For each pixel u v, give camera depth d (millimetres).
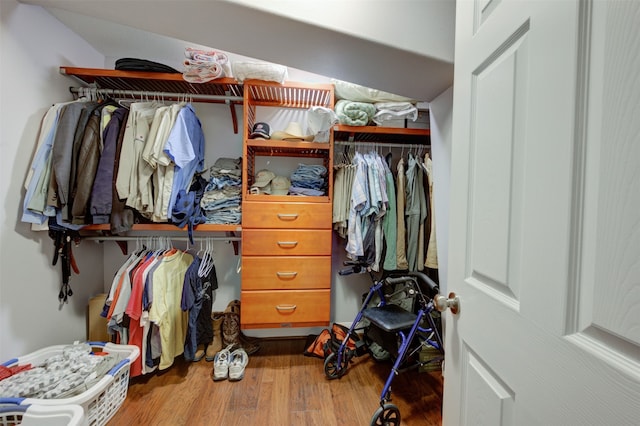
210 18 1035
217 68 1590
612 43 328
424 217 1849
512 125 501
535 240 438
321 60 1241
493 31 567
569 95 380
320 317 1759
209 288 1750
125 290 1497
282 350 1921
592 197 351
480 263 600
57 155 1348
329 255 1765
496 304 537
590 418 340
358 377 1616
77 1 989
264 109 2084
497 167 544
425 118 1966
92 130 1457
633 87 305
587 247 356
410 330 1415
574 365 364
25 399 984
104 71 1579
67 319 1615
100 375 1169
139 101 1842
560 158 393
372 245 1768
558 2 399
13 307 1286
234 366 1590
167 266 1619
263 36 1116
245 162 1711
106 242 1987
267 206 1703
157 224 1649
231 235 2037
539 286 426
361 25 1042
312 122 1704
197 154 1768
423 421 1304
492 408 542
